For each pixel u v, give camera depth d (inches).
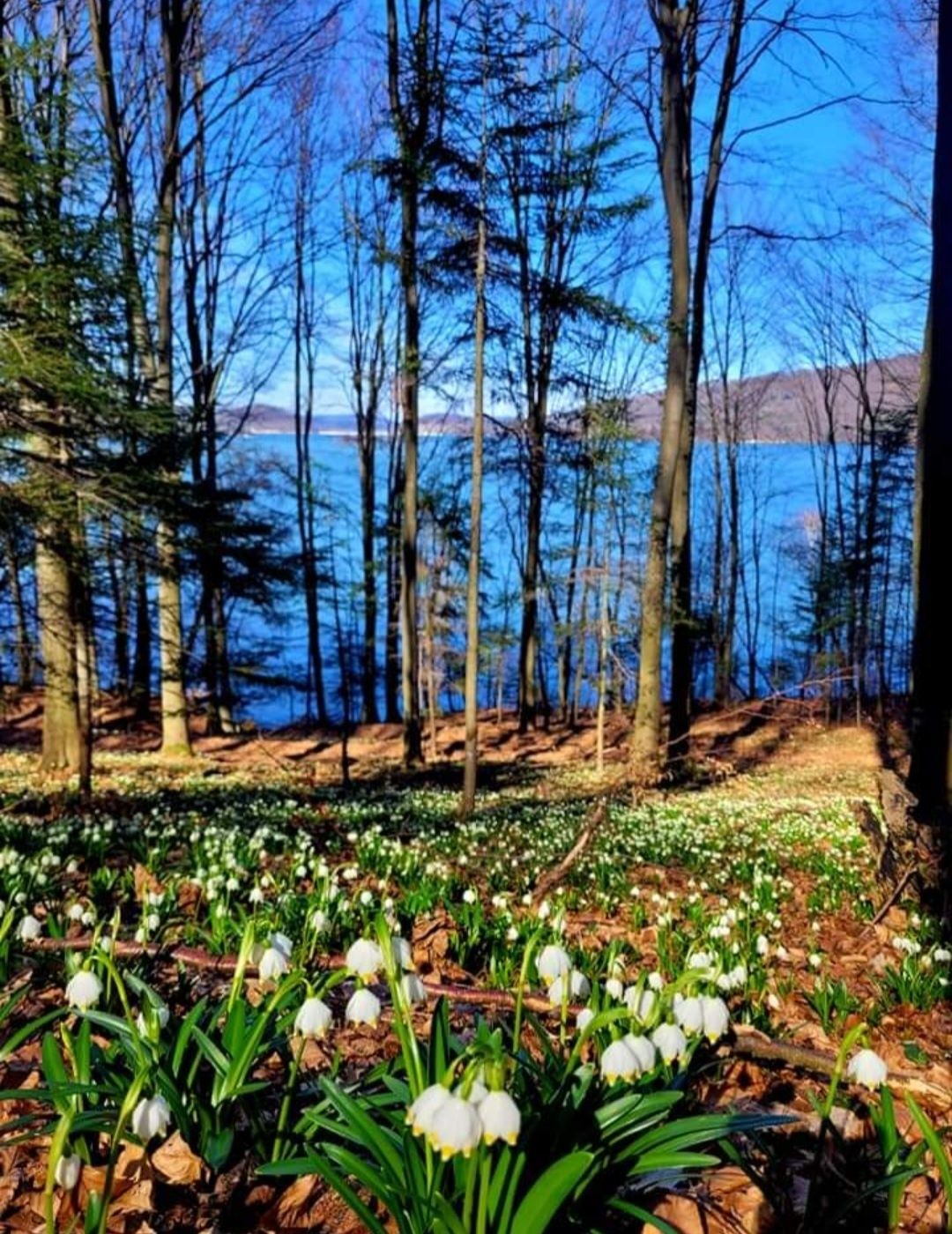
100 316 418.6
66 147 395.2
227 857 266.7
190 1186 103.8
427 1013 172.7
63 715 716.0
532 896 289.0
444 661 1179.9
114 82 709.3
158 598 617.9
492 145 514.9
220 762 888.9
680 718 808.3
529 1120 92.0
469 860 381.7
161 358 790.5
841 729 1077.1
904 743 997.2
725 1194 110.2
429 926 248.7
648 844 460.1
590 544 906.7
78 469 442.0
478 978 213.9
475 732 541.6
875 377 1342.3
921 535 342.6
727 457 1485.0
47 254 390.6
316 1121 97.5
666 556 753.0
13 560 452.1
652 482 794.2
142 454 459.2
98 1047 118.7
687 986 112.6
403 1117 93.4
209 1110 104.1
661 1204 104.3
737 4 768.9
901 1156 105.6
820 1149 102.8
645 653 748.6
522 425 679.7
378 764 924.0
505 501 1247.5
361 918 224.5
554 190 573.9
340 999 180.9
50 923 178.9
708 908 337.7
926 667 338.0
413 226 717.3
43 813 496.4
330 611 1219.9
